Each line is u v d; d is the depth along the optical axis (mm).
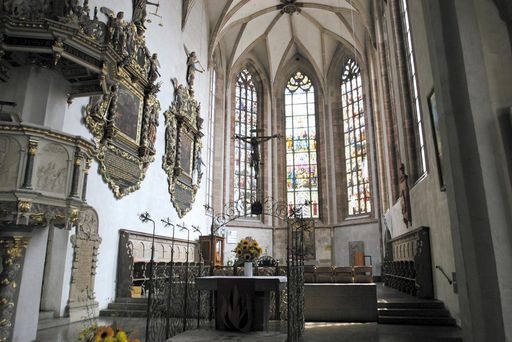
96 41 7910
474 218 5941
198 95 22359
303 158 30266
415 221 13695
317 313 10383
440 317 9828
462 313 6207
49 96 7723
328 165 29219
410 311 10203
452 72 6496
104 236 12102
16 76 7531
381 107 21547
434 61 6898
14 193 6105
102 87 8336
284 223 28594
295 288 7648
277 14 28266
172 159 17609
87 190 11312
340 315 10289
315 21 28391
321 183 29109
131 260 12867
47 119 7605
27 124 6344
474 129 6109
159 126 16672
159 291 9156
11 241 6641
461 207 6117
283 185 29906
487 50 6398
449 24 6648
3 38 7008
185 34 20469
